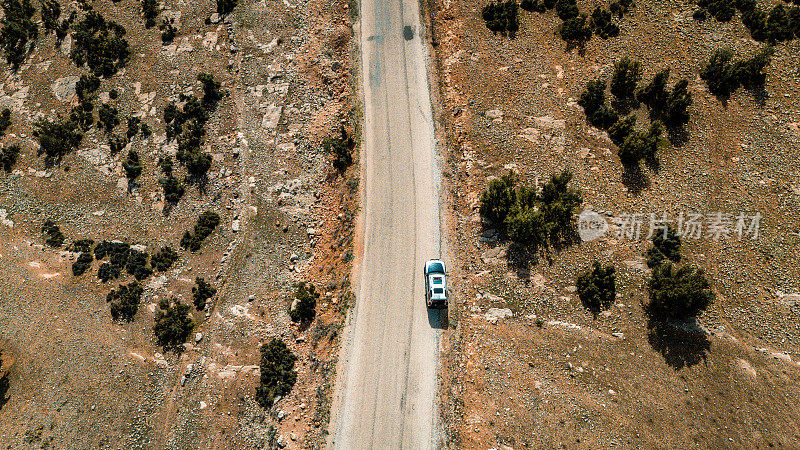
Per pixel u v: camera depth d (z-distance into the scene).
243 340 45.03
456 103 54.75
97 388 43.66
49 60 64.88
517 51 56.69
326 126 56.62
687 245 43.81
